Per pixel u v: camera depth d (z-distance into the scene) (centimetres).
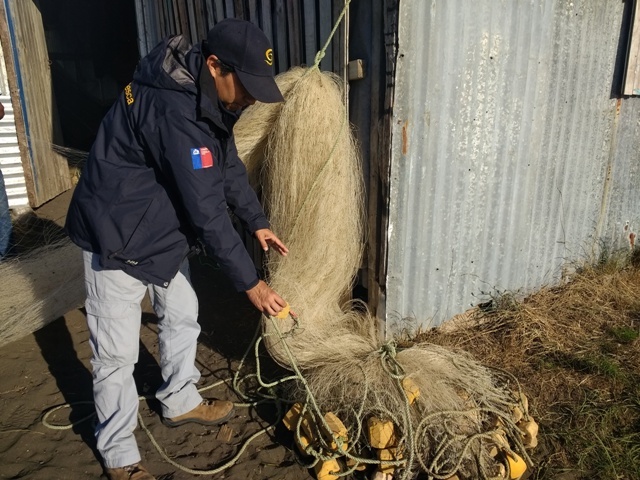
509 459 253
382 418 260
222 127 217
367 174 333
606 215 478
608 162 458
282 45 374
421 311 364
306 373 304
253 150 330
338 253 317
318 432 261
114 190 217
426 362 291
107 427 246
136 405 255
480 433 258
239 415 302
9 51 587
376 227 334
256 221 278
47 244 469
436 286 367
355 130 334
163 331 275
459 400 273
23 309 373
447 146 338
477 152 357
